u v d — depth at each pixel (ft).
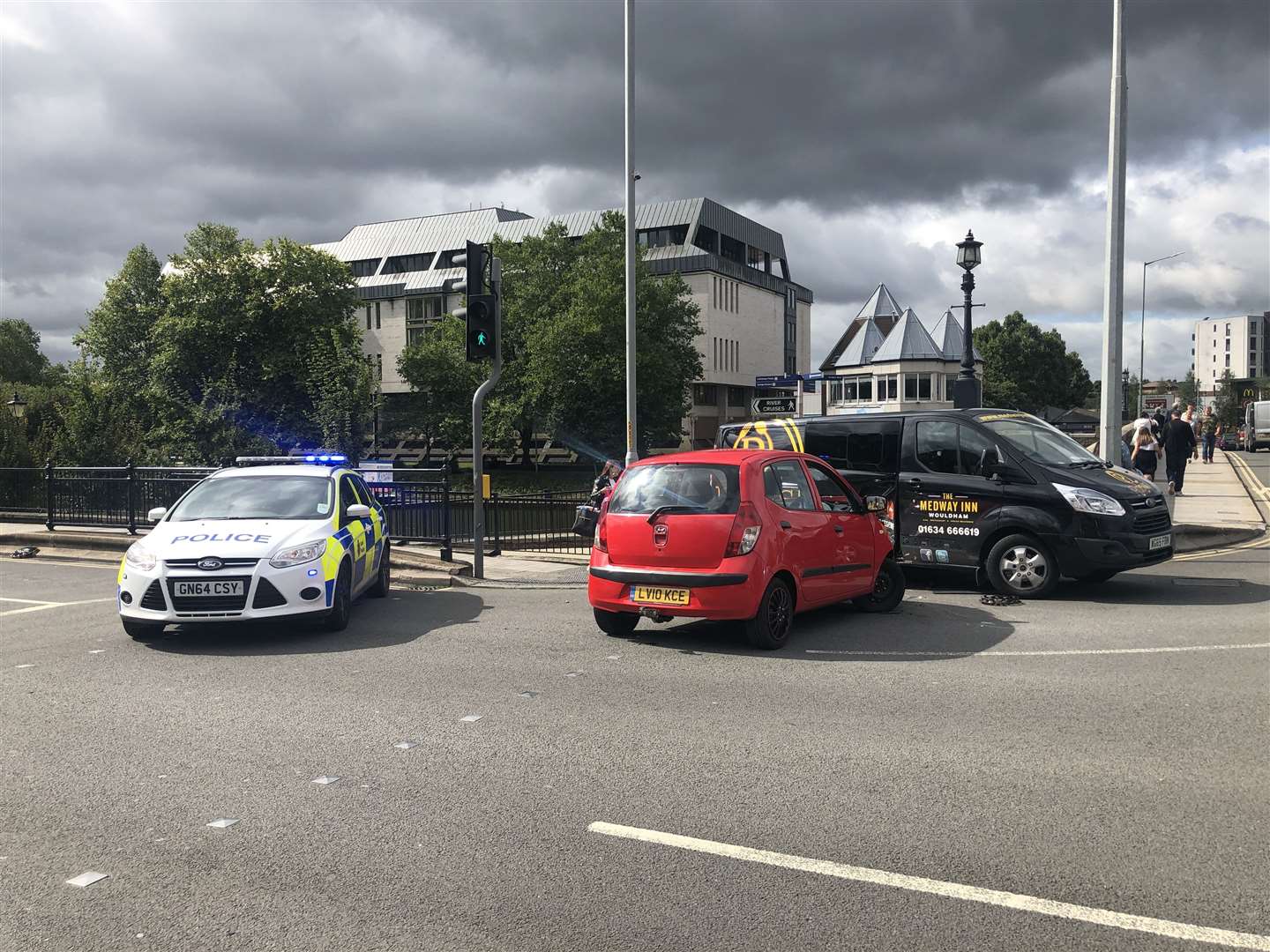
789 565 25.75
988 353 294.66
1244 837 12.52
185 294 201.36
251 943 10.12
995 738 17.02
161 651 26.23
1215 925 10.26
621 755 16.43
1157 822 13.03
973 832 12.78
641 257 197.57
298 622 30.50
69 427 86.94
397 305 317.01
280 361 192.34
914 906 10.75
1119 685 20.65
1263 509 59.82
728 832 12.92
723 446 39.70
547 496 54.24
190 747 17.13
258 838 12.94
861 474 36.17
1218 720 17.80
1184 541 47.42
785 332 352.49
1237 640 25.00
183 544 27.20
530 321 205.46
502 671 23.21
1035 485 32.48
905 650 24.89
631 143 55.57
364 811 13.91
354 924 10.50
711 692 20.79
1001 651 24.50
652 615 25.85
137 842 12.87
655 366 191.83
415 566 43.37
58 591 38.88
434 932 10.31
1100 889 11.10
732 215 316.60
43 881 11.71
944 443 34.78
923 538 34.71
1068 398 303.27
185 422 111.14
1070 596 33.14
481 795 14.52
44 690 21.67
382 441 235.81
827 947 9.88
